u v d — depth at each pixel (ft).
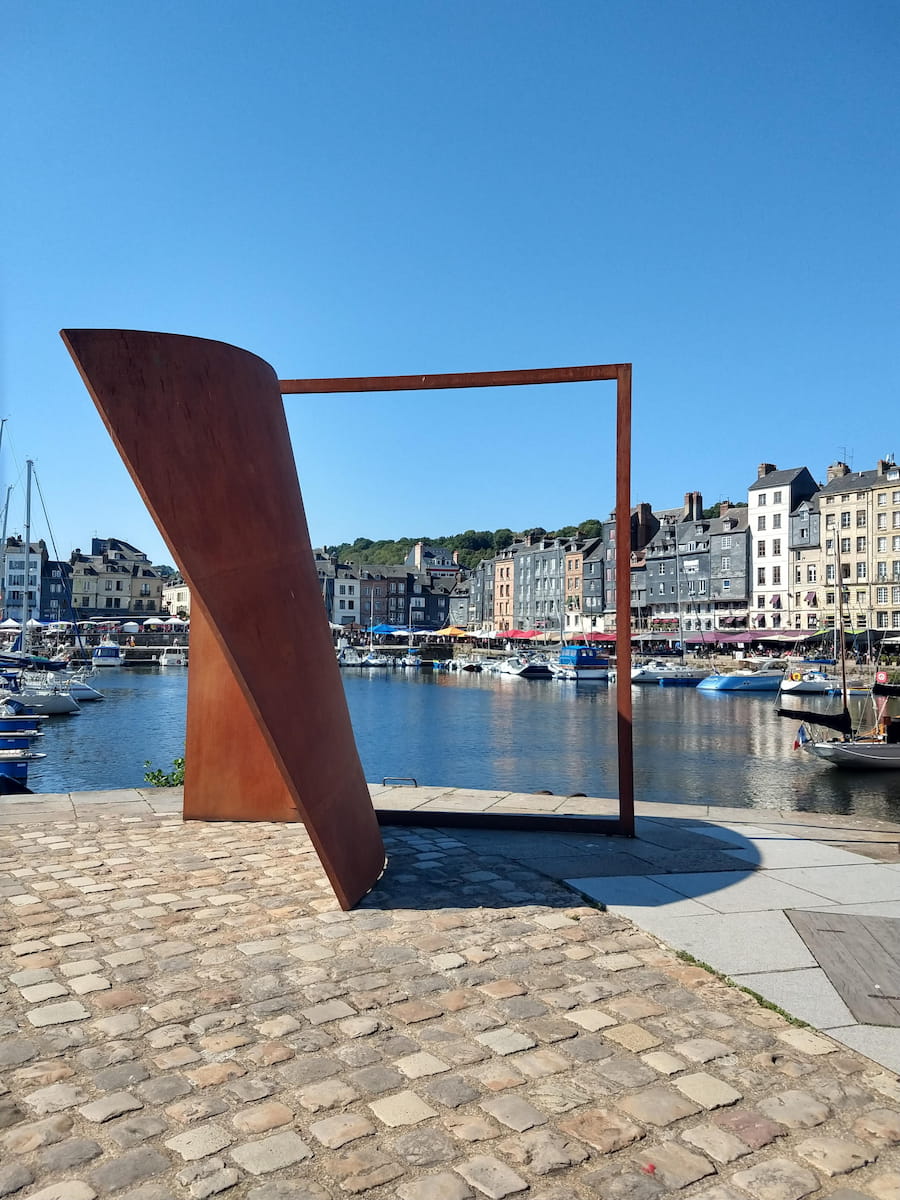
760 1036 9.53
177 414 12.97
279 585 14.35
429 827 20.44
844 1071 8.77
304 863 16.78
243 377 14.67
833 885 15.38
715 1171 7.11
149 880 15.56
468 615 401.08
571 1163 7.18
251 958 11.76
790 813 22.43
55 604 348.18
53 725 111.55
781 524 241.35
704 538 263.08
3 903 14.17
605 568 299.38
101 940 12.46
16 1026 9.63
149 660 268.62
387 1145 7.40
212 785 20.75
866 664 190.08
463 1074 8.63
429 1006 10.25
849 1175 7.09
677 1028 9.71
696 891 14.96
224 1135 7.51
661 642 256.52
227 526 13.30
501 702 160.04
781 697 161.79
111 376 12.23
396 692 184.75
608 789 71.77
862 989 10.82
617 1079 8.56
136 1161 7.13
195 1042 9.26
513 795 24.76
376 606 414.21
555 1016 9.99
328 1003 10.30
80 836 19.07
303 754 13.73
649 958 11.87
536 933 12.84
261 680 13.07
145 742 95.81
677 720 126.21
